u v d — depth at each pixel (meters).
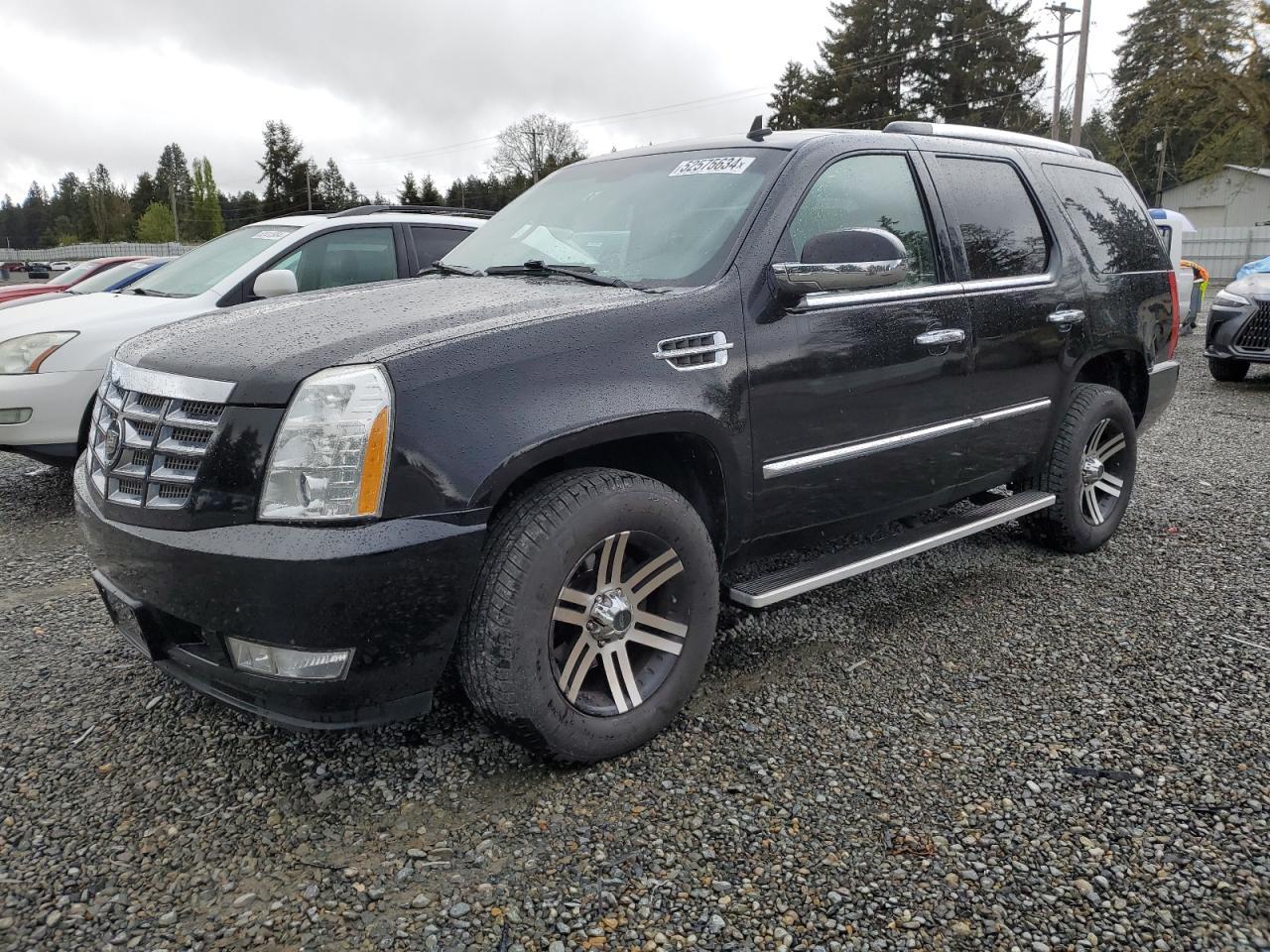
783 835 2.36
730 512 2.91
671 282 2.92
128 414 2.51
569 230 3.41
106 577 2.61
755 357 2.87
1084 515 4.45
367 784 2.57
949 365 3.50
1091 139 49.44
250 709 2.37
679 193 3.27
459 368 2.33
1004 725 2.91
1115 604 3.89
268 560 2.16
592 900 2.12
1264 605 3.85
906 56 47.19
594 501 2.48
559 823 2.40
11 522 5.19
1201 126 29.05
